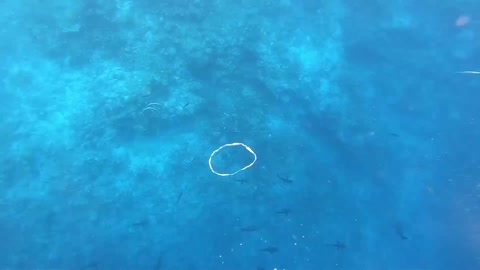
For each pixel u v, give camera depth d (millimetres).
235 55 8438
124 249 6637
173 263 6590
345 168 7574
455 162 7648
